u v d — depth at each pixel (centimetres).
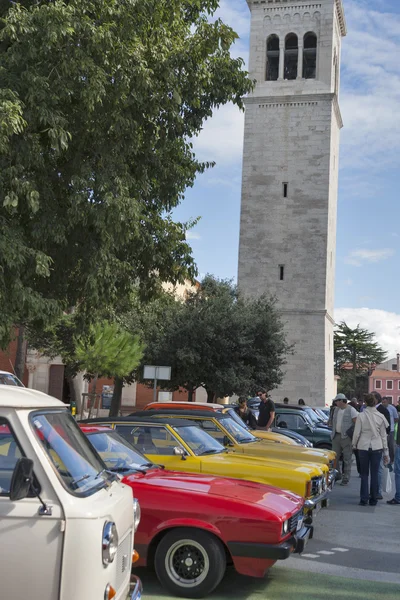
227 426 1320
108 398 4497
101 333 2680
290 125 5628
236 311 3756
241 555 731
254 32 5841
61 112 1319
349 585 828
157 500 754
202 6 1752
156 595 746
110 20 1407
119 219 1354
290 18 5775
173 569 748
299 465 1102
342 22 6084
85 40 1327
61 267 1500
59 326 3247
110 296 1584
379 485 1534
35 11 1262
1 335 1274
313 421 2542
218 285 4159
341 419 1928
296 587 807
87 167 1394
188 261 1728
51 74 1315
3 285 1264
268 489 846
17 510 480
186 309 3700
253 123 5691
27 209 1348
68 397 5288
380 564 952
